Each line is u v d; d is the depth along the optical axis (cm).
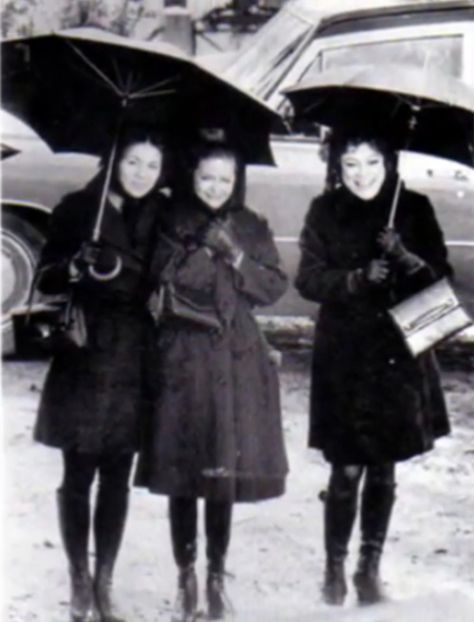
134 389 492
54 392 490
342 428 519
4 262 634
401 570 538
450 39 635
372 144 519
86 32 507
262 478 500
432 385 527
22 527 538
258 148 505
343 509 521
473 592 530
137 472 495
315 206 522
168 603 511
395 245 512
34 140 636
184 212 496
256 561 532
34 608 509
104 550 496
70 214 494
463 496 577
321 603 525
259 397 499
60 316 489
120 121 500
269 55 639
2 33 679
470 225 624
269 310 613
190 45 729
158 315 490
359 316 517
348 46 636
